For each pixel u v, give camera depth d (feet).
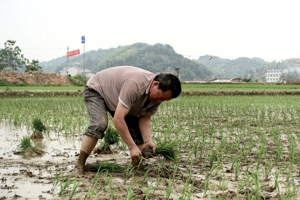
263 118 26.04
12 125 22.03
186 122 24.18
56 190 8.84
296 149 15.16
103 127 10.64
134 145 10.70
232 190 9.25
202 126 22.17
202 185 9.73
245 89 82.43
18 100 45.27
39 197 8.21
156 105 11.65
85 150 10.70
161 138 17.39
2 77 118.32
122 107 10.09
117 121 10.16
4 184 9.24
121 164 12.17
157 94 10.11
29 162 12.03
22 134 18.51
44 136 18.01
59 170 10.96
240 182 10.09
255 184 9.58
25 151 13.62
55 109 32.42
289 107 35.99
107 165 11.16
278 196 8.70
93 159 13.02
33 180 9.70
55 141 16.66
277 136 18.70
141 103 10.65
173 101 43.91
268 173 11.07
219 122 24.39
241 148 14.26
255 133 19.60
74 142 16.47
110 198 8.04
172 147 12.09
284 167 12.10
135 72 10.34
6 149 14.46
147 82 10.21
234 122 24.40
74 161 12.35
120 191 8.91
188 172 11.18
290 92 69.82
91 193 8.52
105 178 9.86
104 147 14.48
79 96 60.90
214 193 9.00
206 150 14.79
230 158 13.26
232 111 32.19
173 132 19.60
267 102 43.55
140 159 11.02
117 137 14.90
